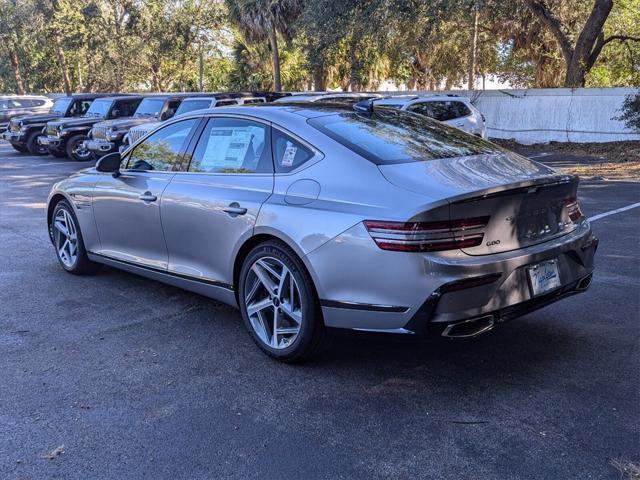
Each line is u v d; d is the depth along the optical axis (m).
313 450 3.16
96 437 3.31
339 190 3.83
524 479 2.89
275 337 4.19
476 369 4.07
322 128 4.23
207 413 3.55
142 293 5.74
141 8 35.97
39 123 20.27
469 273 3.44
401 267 3.45
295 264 3.95
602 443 3.17
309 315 3.92
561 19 20.89
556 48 26.00
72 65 44.78
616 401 3.60
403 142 4.25
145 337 4.69
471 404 3.60
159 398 3.73
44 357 4.34
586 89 18.50
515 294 3.65
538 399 3.64
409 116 4.99
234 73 32.25
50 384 3.92
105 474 2.98
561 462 3.02
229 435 3.31
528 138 19.98
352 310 3.67
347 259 3.63
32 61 44.97
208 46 37.34
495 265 3.53
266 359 4.28
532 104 19.73
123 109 18.47
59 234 6.45
